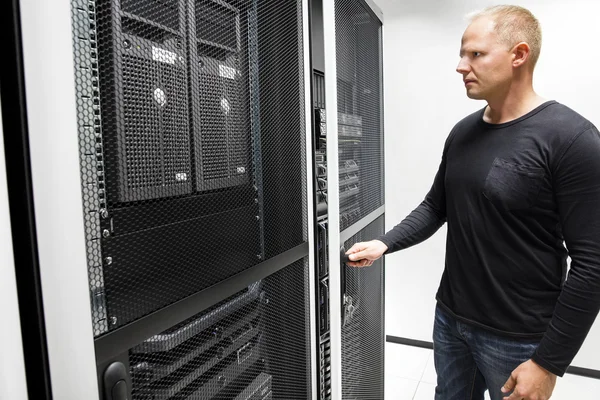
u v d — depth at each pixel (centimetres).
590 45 220
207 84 60
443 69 256
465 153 115
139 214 49
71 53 39
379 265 159
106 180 45
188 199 57
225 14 64
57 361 38
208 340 62
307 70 88
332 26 97
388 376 239
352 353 124
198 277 58
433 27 255
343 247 111
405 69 266
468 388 130
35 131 37
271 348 79
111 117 45
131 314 48
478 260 111
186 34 56
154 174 51
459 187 115
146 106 50
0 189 36
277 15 78
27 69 36
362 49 128
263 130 74
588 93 223
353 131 120
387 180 279
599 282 90
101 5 44
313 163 92
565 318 93
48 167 37
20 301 39
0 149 36
